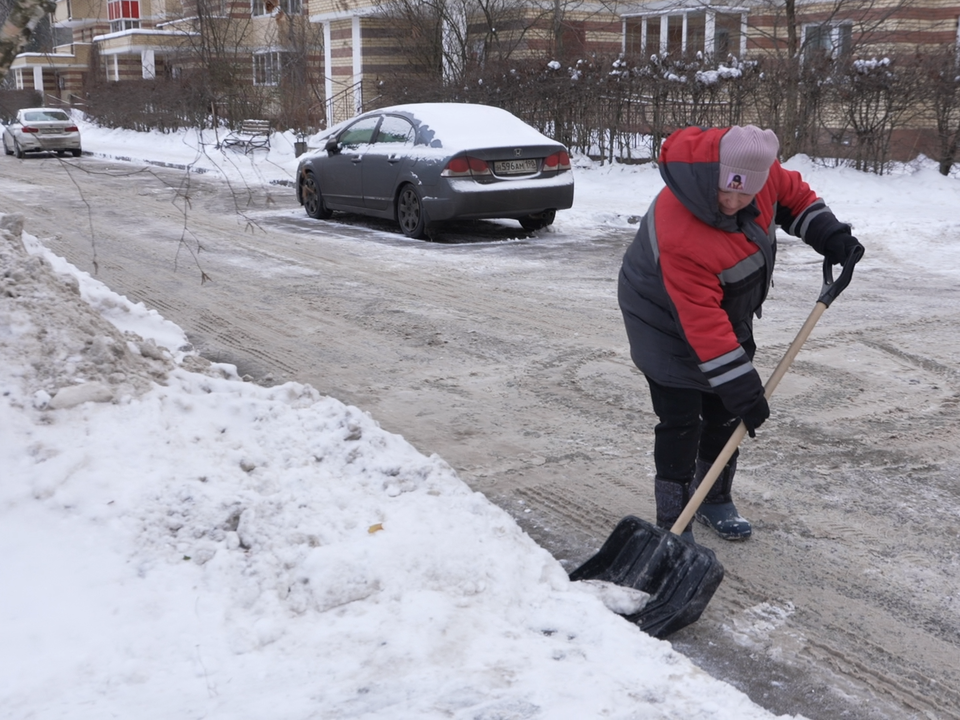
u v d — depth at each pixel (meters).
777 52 16.92
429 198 11.09
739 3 19.83
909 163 15.88
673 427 3.53
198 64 26.98
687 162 3.01
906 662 2.99
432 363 6.32
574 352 6.57
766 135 2.94
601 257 10.38
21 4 3.87
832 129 16.20
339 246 11.04
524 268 9.72
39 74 46.47
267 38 30.11
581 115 18.05
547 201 11.39
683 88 16.53
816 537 3.85
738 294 3.23
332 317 7.58
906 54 16.97
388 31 27.19
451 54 23.67
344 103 27.75
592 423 5.17
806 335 3.32
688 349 3.37
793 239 11.55
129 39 40.94
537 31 23.98
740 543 3.79
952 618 3.24
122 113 33.47
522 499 4.21
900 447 4.80
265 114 28.30
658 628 3.01
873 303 8.10
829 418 5.22
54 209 13.95
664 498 3.62
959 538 3.84
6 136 26.73
